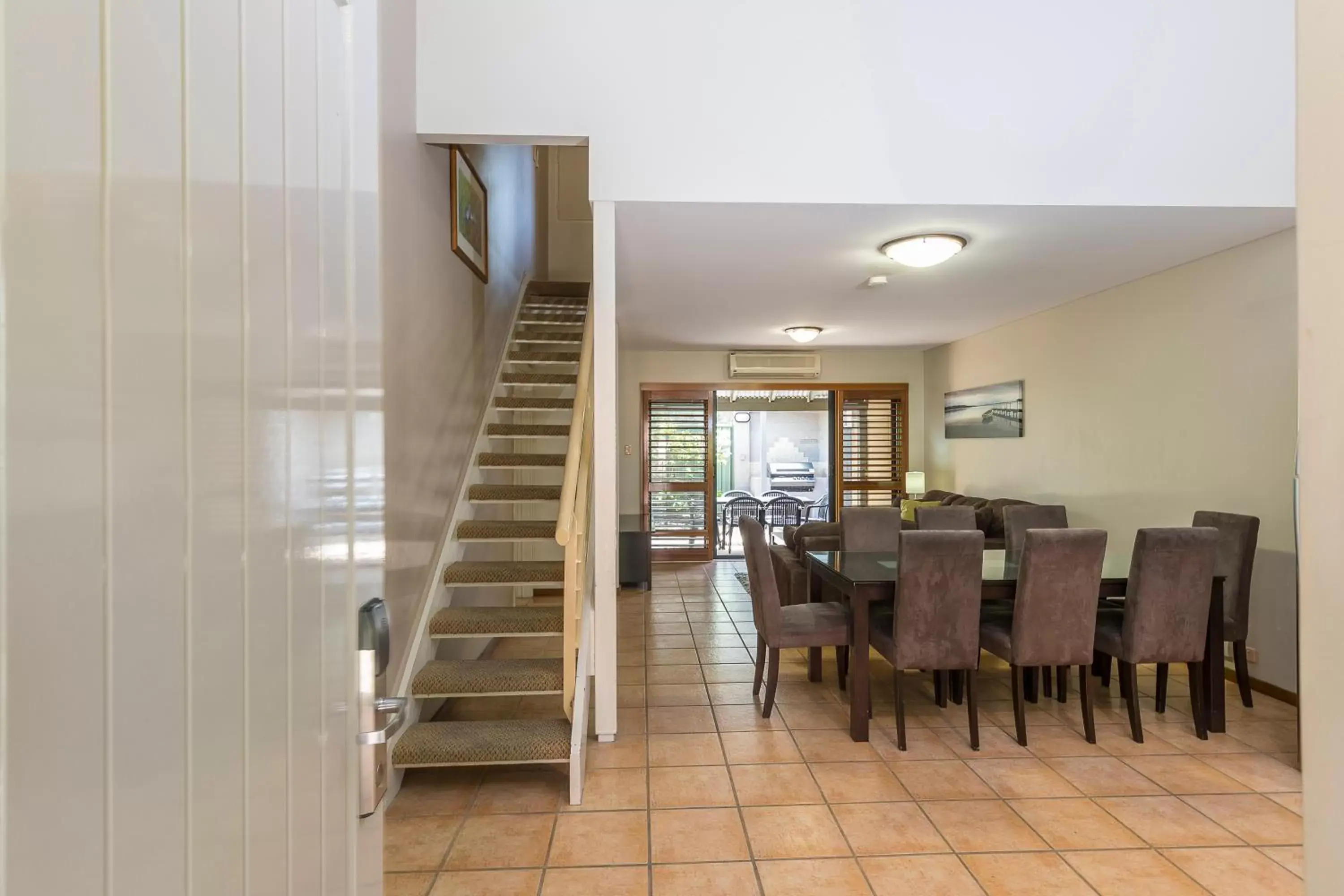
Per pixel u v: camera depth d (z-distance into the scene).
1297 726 3.40
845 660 3.95
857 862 2.30
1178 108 3.32
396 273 2.82
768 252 4.06
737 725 3.44
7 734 0.37
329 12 0.84
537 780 2.89
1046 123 3.29
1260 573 3.83
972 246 3.95
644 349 8.02
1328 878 0.47
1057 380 5.61
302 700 0.75
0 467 0.37
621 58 3.22
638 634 5.14
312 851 0.77
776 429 11.74
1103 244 3.91
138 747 0.48
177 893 0.52
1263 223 3.56
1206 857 2.32
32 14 0.39
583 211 7.36
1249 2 3.32
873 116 3.27
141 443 0.48
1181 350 4.36
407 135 2.98
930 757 3.07
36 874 0.39
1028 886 2.17
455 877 2.23
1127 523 4.83
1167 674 3.76
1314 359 0.48
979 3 3.28
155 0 0.50
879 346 7.91
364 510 0.94
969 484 7.17
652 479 8.27
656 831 2.49
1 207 0.37
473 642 4.25
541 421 5.63
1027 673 3.86
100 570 0.44
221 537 0.58
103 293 0.44
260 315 0.65
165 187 0.51
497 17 3.17
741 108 3.25
